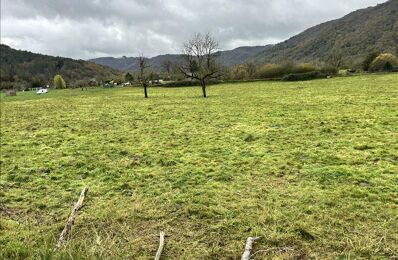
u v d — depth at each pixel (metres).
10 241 7.90
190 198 10.27
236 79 105.50
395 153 13.88
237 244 7.56
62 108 45.03
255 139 18.20
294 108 30.16
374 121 21.19
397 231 7.71
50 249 6.27
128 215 9.28
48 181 12.73
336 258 6.79
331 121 22.25
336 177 11.42
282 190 10.59
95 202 10.51
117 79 148.38
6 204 10.63
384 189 10.18
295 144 16.48
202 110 32.81
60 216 9.59
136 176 12.79
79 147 18.47
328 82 69.75
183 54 59.56
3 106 56.50
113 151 17.12
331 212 8.80
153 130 22.77
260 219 8.54
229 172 12.65
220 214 9.12
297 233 7.81
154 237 8.08
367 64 102.12
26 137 22.41
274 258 6.88
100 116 32.56
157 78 113.12
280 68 105.25
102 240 7.45
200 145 17.45
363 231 7.80
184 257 7.15
